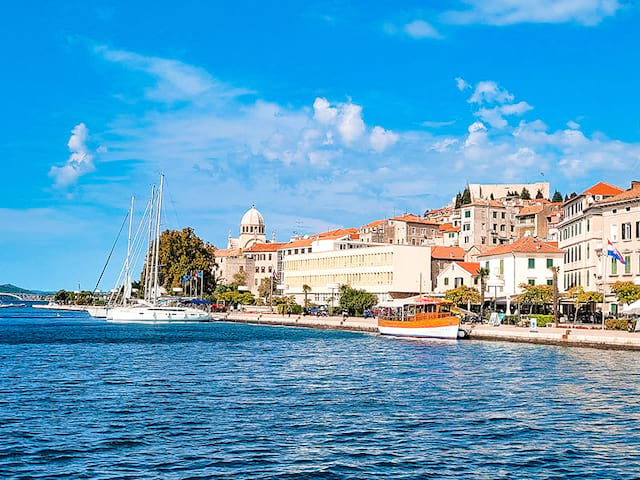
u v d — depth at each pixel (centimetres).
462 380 5234
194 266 19900
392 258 15975
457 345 8638
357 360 6831
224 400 4306
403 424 3600
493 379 5275
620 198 9719
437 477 2697
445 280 15150
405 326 10300
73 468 2761
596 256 10225
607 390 4694
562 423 3638
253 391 4694
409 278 16012
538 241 13450
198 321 16675
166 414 3819
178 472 2720
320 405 4141
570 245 11562
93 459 2892
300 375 5600
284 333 11962
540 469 2811
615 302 9512
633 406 4112
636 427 3547
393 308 13238
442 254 16538
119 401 4238
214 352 7856
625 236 9612
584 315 10919
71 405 4081
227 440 3225
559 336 8181
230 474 2702
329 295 17962
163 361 6756
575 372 5644
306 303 17250
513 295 12250
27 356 7275
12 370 5875
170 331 12794
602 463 2897
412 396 4488
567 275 11725
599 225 10350
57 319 19912
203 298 19312
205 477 2662
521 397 4431
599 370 5762
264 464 2836
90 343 9406
